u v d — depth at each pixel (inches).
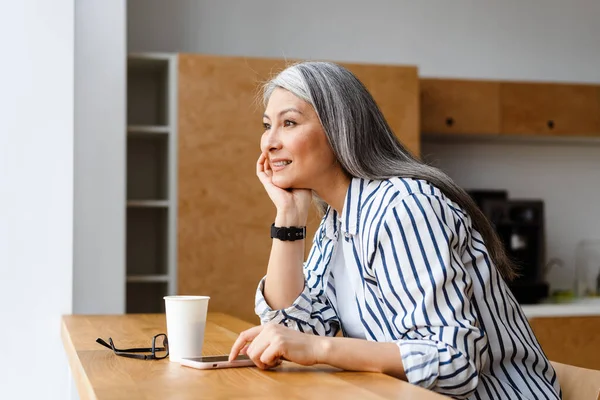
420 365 50.9
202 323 56.2
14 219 109.4
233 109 160.7
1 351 108.3
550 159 203.5
